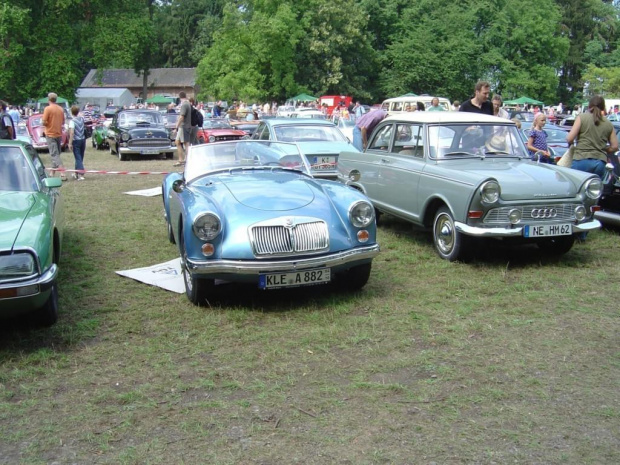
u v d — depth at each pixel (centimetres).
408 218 720
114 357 425
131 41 4353
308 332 464
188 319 498
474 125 729
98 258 701
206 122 2334
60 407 354
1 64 3881
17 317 496
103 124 2498
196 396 365
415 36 4969
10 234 434
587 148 772
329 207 537
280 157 657
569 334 456
